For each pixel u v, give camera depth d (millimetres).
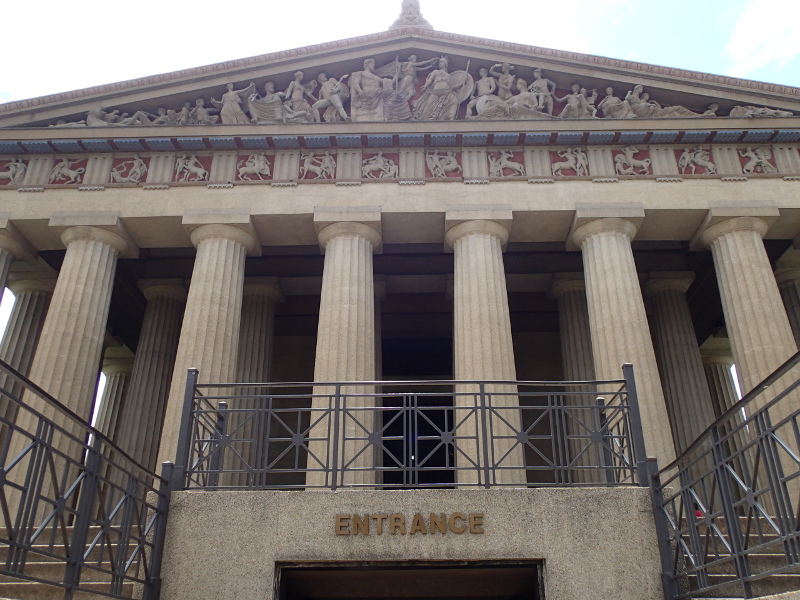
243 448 23031
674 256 26859
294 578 9438
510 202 21406
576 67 23078
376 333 26422
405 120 22297
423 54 23766
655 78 22703
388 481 28594
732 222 21078
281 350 30344
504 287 20625
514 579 9648
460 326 19969
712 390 30812
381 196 21500
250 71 23031
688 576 8891
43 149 22234
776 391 18672
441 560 8844
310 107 22781
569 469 9852
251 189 21719
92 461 7840
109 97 22672
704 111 22922
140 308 29250
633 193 21484
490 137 22078
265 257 27000
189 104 23109
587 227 21250
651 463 9570
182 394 18703
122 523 8219
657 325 26250
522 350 30469
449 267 27453
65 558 7070
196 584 8758
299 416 10312
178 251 26391
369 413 18625
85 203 21516
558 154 22281
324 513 9125
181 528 9078
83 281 20438
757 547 6820
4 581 10602
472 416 18406
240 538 8992
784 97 22141
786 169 21844
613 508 9125
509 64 23438
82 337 19797
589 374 24688
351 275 20406
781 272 25016
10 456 18188
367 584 9672
